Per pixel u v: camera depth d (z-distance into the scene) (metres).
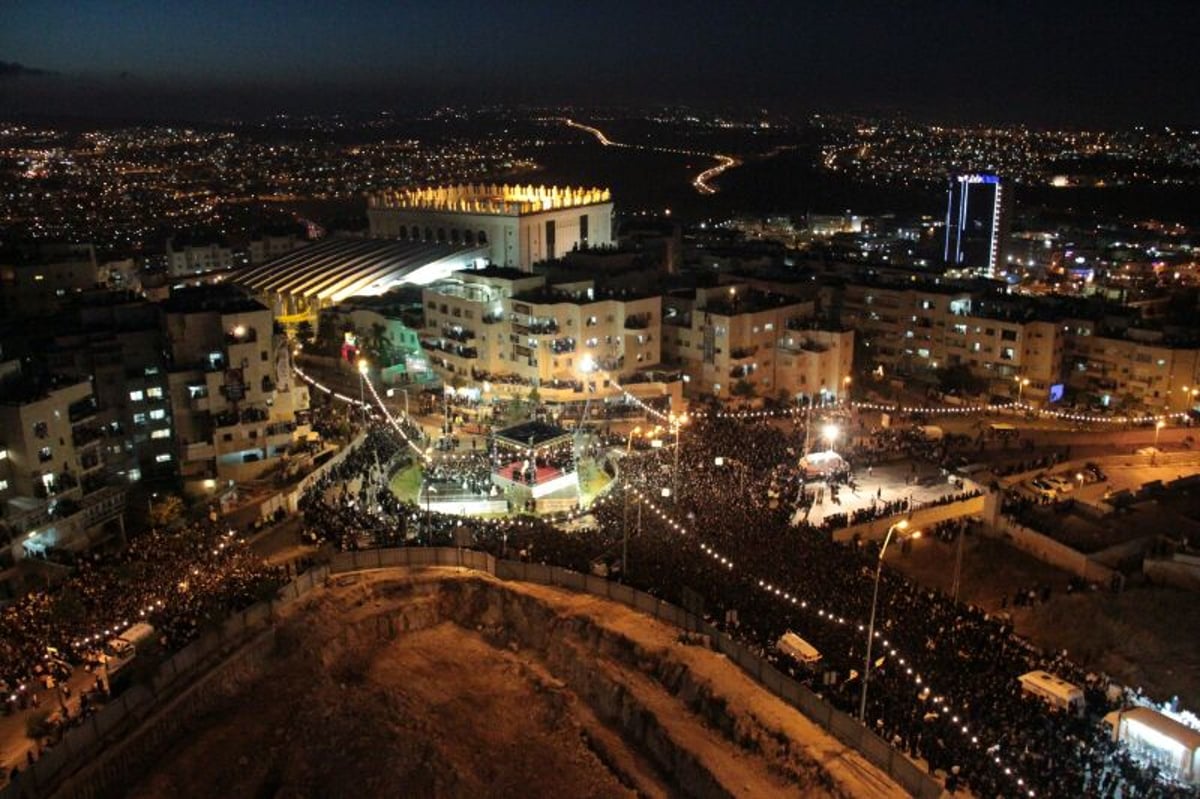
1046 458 110.81
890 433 118.31
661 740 60.12
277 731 61.34
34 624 67.69
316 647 69.44
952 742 55.56
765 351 138.38
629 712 63.09
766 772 56.16
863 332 159.38
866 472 105.94
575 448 107.25
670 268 198.12
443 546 81.06
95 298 113.88
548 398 130.38
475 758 59.47
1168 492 101.81
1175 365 131.12
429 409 133.50
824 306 162.75
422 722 62.16
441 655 71.12
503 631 73.88
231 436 103.62
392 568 79.44
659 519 85.94
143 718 60.00
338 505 94.81
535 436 101.94
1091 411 134.50
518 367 134.75
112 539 89.56
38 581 79.88
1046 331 137.00
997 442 118.75
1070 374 142.00
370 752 58.78
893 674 62.50
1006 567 86.94
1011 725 57.56
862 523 89.88
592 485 103.00
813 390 136.88
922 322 151.38
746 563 77.06
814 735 57.06
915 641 66.88
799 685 59.47
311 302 181.38
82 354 99.00
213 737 60.62
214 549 81.00
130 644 64.31
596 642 68.62
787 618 68.94
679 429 113.31
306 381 138.50
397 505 94.25
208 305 106.00
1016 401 139.88
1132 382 135.62
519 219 193.75
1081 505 96.50
